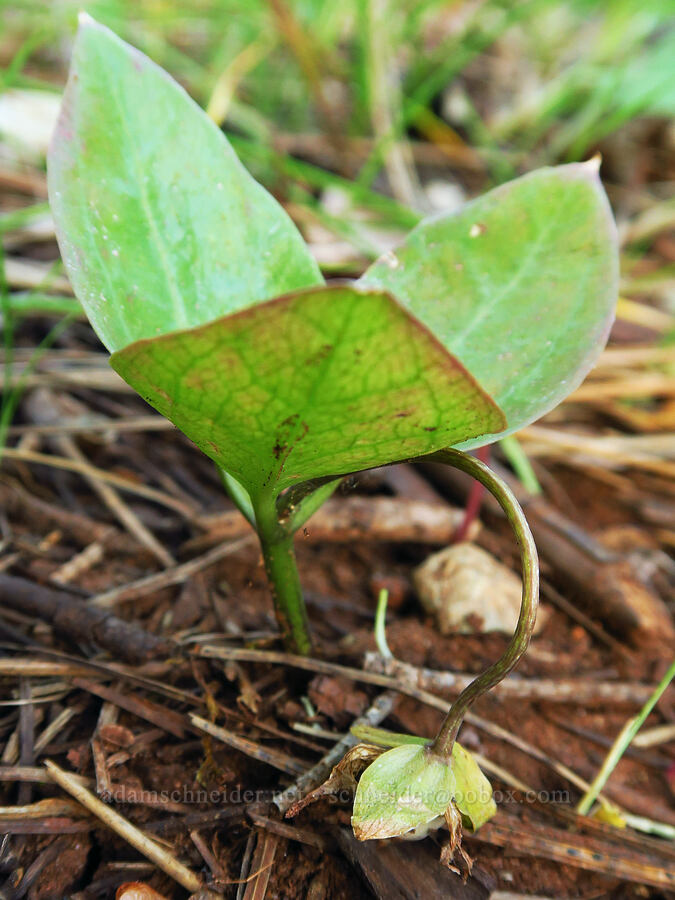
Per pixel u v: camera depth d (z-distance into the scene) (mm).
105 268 99
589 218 99
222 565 154
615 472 204
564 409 218
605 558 159
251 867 108
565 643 151
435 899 105
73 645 134
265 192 106
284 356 77
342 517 159
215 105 256
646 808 128
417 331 73
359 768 103
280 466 92
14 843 109
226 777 116
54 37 296
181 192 104
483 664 141
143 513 164
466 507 176
